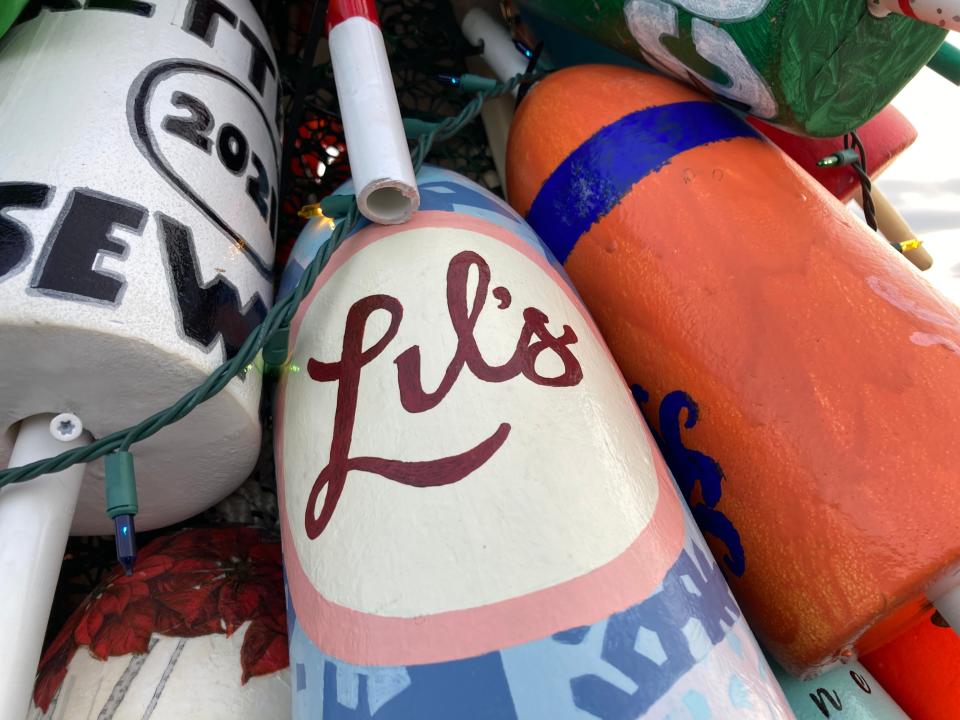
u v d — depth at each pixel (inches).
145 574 26.6
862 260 27.3
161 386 23.1
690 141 30.1
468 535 20.0
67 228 22.3
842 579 23.3
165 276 23.1
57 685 24.4
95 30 27.9
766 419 25.1
